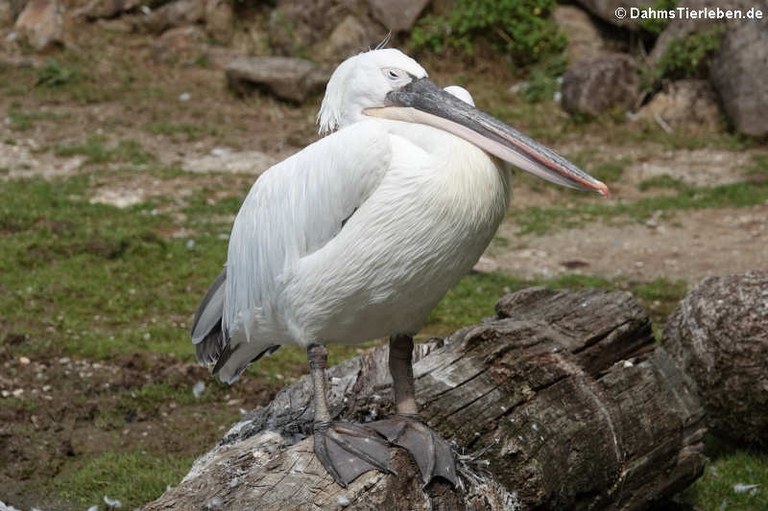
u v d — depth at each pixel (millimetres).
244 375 11992
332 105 7094
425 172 6242
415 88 6773
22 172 19812
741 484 9586
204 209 18109
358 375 8430
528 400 7883
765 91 22000
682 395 8891
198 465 7402
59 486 9781
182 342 12859
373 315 6707
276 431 7539
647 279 15539
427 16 26031
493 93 24969
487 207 6379
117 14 27375
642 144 22469
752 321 9500
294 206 6672
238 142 22156
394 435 6793
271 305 6992
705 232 17641
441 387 7863
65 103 23922
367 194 6336
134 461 10141
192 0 27141
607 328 8812
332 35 26031
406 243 6316
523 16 25438
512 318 8984
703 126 23047
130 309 13898
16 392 11391
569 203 19500
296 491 6352
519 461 7398
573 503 7789
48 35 26125
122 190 19016
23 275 14695
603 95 23453
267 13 27203
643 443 8258
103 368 12039
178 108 23906
